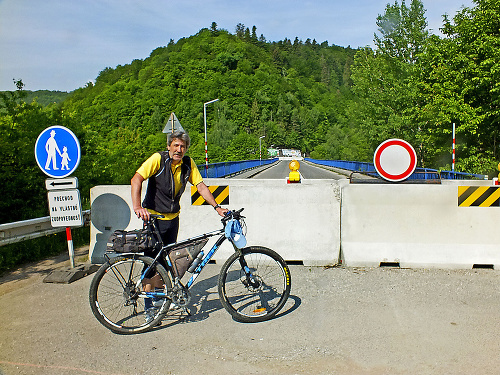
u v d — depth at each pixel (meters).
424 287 4.84
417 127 25.28
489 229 5.59
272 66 193.38
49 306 4.48
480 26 18.59
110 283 3.90
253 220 5.98
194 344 3.56
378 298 4.51
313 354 3.33
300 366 3.15
